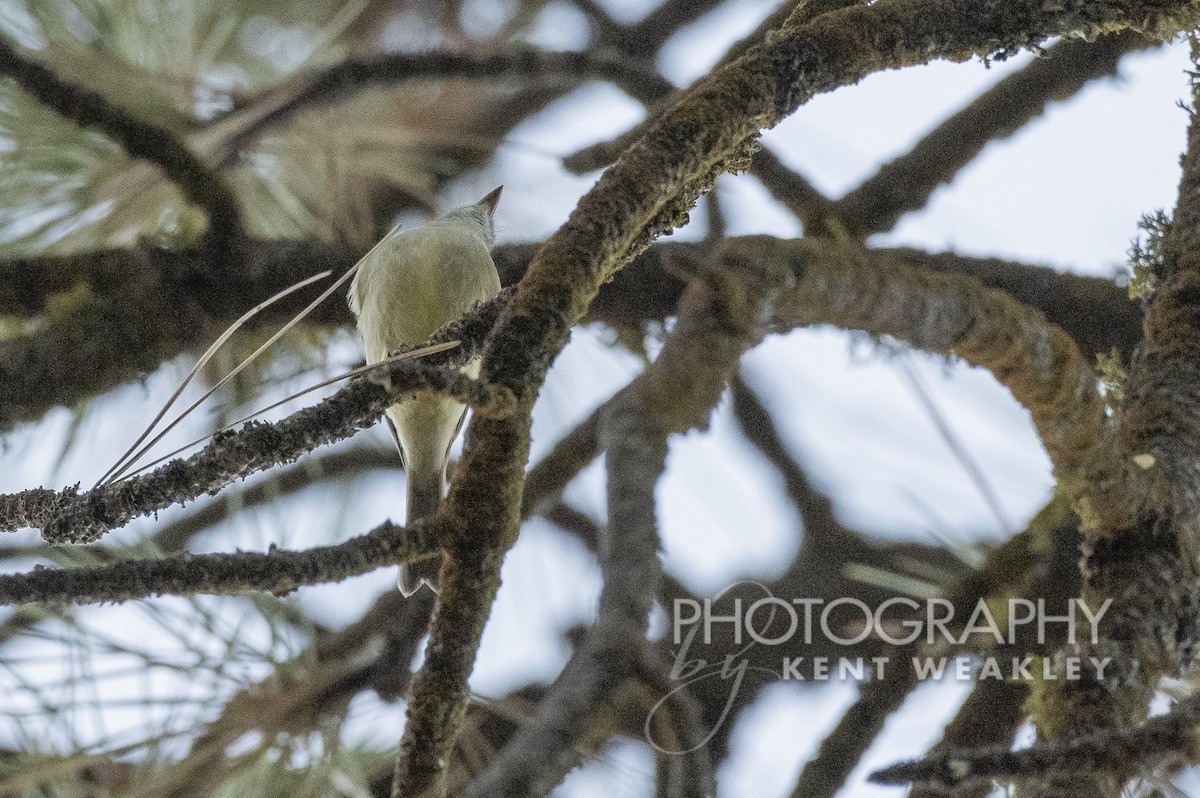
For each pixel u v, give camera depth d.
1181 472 3.89
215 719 5.51
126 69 7.74
